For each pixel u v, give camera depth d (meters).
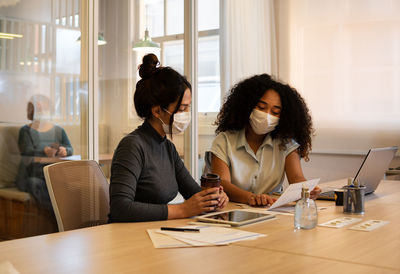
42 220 2.77
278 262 1.09
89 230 1.46
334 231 1.46
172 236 1.35
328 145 4.46
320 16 4.45
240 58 4.50
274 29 4.61
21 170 2.67
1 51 2.55
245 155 2.39
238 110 2.40
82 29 3.04
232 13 4.45
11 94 2.61
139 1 3.54
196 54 4.15
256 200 2.05
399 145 4.14
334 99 4.41
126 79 3.40
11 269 0.98
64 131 2.93
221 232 1.42
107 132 3.24
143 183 1.79
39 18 2.76
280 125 2.39
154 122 1.85
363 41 4.27
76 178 1.82
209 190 1.74
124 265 1.06
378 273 1.01
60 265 1.07
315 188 2.17
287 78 4.62
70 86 2.96
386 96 4.19
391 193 2.46
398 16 4.12
